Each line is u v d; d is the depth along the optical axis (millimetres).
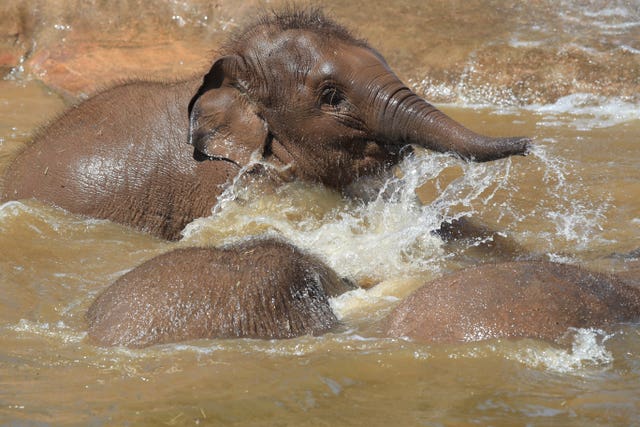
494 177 15266
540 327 8539
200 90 12914
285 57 12406
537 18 21406
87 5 22703
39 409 8102
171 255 9445
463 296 8844
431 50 20500
